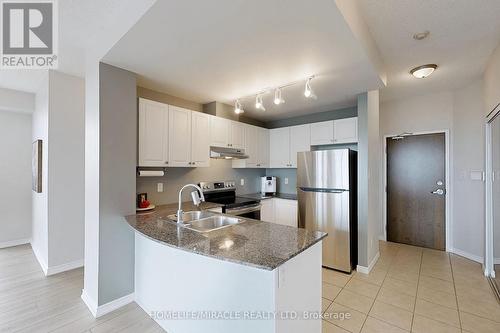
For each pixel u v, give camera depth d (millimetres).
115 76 2219
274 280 1268
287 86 2807
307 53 1992
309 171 3299
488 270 2848
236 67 2283
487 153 2828
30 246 3959
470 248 3438
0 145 3893
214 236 1681
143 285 2217
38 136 3496
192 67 2273
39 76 3039
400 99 4133
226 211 3162
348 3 1596
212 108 3521
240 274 1429
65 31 1991
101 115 2115
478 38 2215
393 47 2375
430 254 3627
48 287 2596
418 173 3992
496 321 2029
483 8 1794
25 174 4102
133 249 2342
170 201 3217
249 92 3053
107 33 1925
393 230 4234
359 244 3041
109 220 2166
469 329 1932
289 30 1655
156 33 1681
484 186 2918
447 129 3725
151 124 2613
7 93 3477
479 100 3287
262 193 4551
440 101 3779
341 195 3039
